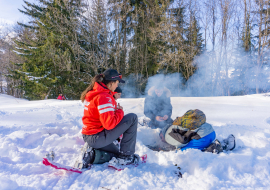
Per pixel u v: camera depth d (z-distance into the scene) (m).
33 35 23.30
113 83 2.00
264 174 1.77
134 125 2.04
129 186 1.56
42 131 3.08
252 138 2.79
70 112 5.34
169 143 2.72
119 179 1.72
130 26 21.03
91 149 2.02
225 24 20.50
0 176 1.69
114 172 1.87
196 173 1.81
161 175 1.81
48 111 5.44
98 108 1.87
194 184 1.60
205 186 1.54
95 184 1.65
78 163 1.96
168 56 19.86
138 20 21.62
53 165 1.74
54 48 18.81
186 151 2.23
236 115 4.96
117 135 1.96
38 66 20.31
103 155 2.05
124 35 21.70
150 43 22.09
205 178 1.69
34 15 19.80
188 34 21.44
